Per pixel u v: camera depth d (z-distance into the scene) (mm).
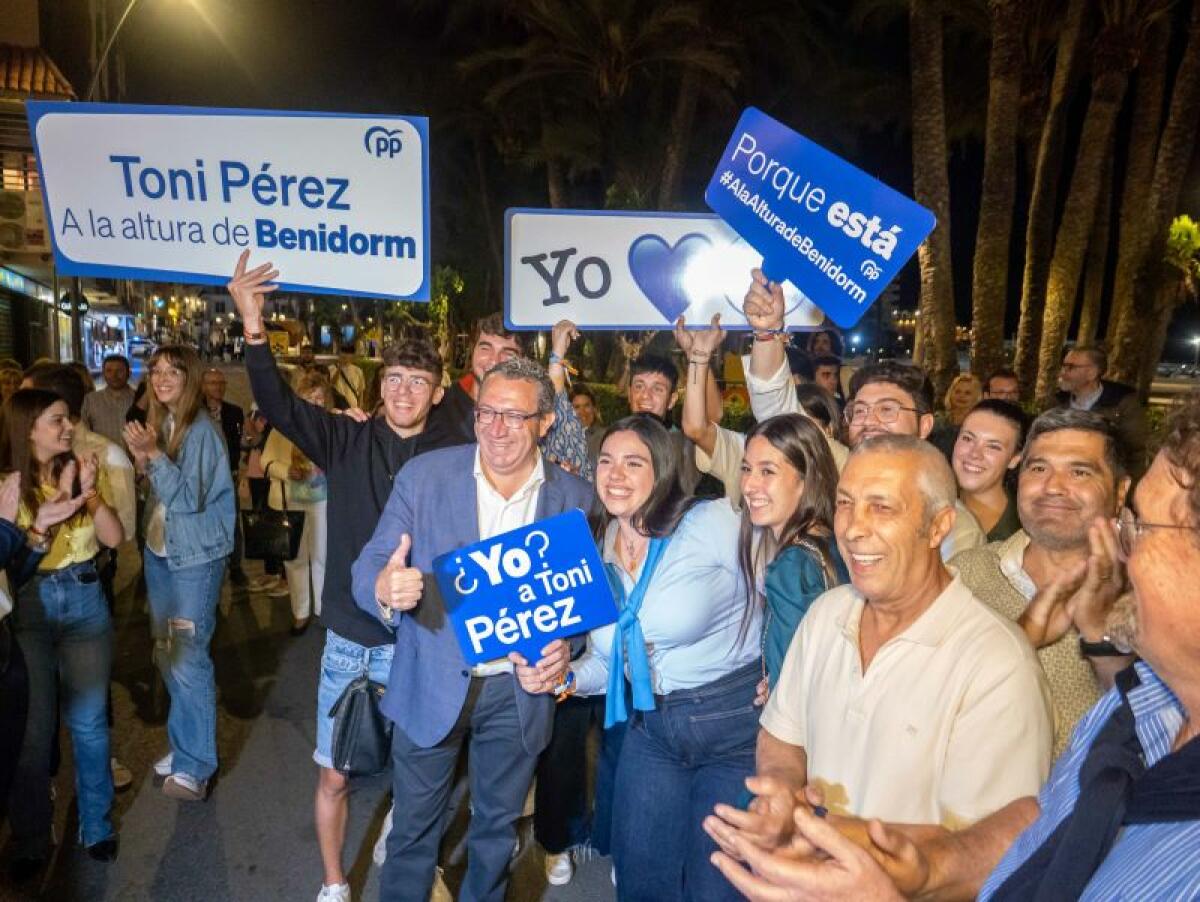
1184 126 15234
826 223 3518
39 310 29047
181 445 4316
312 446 3736
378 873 3928
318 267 3830
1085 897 1074
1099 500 2611
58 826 4266
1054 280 15609
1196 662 1114
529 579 2873
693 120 26375
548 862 3988
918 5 14781
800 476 2840
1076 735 1380
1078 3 15648
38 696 3791
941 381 14805
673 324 4414
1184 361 73000
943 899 1640
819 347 8750
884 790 1954
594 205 32875
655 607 2902
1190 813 1019
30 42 21500
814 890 1382
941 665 1951
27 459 3824
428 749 3119
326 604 3602
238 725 5367
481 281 40062
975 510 3885
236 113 3721
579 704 3904
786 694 2279
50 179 3686
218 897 3729
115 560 7039
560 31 25562
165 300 61469
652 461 2955
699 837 2883
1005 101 14789
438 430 3926
